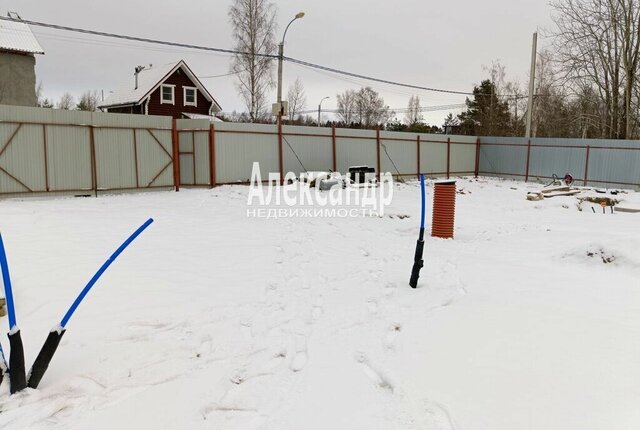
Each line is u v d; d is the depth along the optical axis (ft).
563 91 92.22
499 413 8.86
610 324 13.32
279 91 67.00
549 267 20.36
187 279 18.45
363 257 23.04
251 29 98.02
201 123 50.47
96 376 10.73
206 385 10.46
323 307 15.72
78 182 42.78
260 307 15.74
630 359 11.02
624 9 75.41
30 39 75.82
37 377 9.95
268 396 9.95
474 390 9.75
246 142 53.72
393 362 11.30
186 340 12.97
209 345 12.69
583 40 82.23
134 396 9.94
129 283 17.49
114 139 44.91
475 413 8.88
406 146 72.23
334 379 10.64
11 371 9.71
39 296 15.76
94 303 15.40
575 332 12.73
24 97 75.31
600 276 18.69
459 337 12.57
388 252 24.14
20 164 39.40
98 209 33.91
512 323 13.48
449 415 8.85
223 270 19.93
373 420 8.88
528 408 8.98
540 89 122.31
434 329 13.29
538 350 11.59
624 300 15.60
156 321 14.24
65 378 10.55
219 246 24.06
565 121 105.81
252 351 12.31
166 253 22.00
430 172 76.69
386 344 12.53
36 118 39.91
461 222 34.68
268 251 23.66
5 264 9.77
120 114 45.11
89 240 23.30
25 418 8.93
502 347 11.82
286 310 15.47
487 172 83.87
